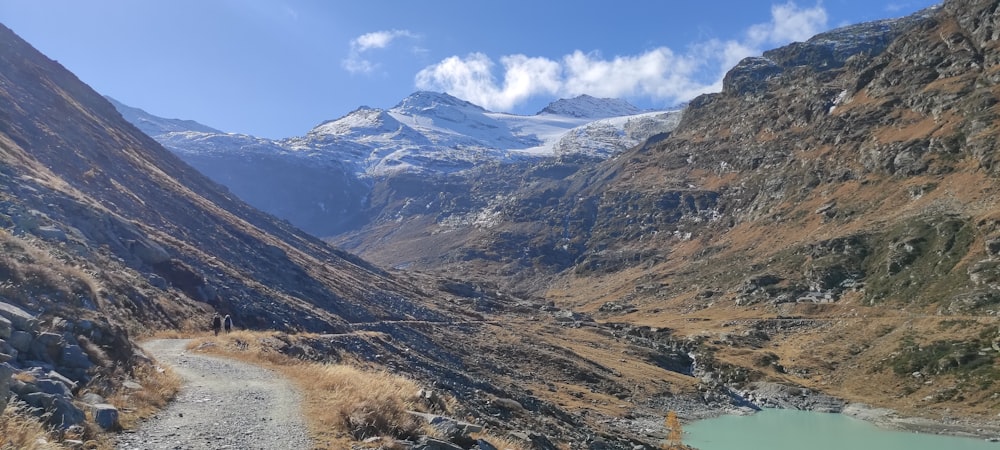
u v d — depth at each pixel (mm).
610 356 98500
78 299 22328
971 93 171375
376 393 20875
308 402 21453
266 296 64438
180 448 14703
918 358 88562
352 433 17922
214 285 57906
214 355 32125
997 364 79188
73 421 13938
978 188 137000
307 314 65875
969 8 199875
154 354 30359
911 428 70062
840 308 128250
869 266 138750
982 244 114000
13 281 20234
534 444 28203
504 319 121812
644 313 169875
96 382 17672
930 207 143000
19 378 14000
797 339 116562
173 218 76938
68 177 65500
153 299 43000
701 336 123312
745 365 102938
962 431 67625
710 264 197375
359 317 80562
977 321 92250
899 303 117375
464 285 164000
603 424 56344
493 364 75750
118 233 52500
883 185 172750
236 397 21547
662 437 57312
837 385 92500
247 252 81000
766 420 76125
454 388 43938
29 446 11438
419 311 100938
